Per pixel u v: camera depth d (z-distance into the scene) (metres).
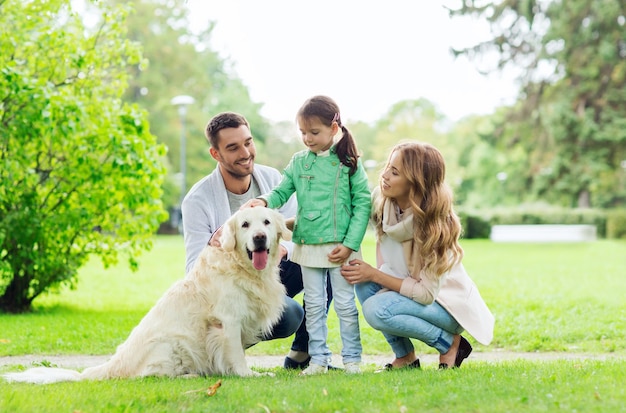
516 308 9.62
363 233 5.02
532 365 5.16
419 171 4.93
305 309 5.21
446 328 5.17
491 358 6.62
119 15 10.74
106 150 10.18
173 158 45.78
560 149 35.22
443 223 4.98
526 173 38.03
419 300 5.01
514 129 37.25
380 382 4.30
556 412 3.49
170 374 4.86
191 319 4.95
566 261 18.70
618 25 33.16
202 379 4.68
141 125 10.35
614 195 41.12
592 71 33.72
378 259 5.46
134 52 10.80
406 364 5.36
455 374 4.62
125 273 16.56
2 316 9.94
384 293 5.09
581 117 34.09
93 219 10.72
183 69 46.84
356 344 5.12
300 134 5.14
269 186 6.02
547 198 37.97
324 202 5.03
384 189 5.07
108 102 10.44
